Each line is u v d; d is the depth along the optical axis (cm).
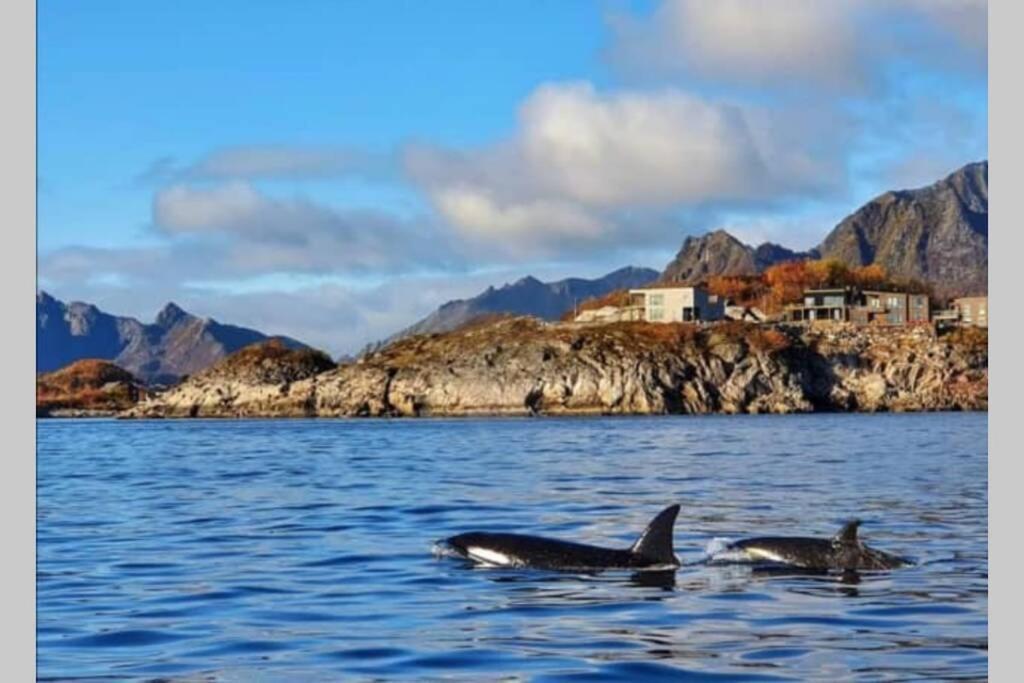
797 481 5197
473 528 3456
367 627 2019
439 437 11725
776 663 1745
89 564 2769
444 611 2155
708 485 5003
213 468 6662
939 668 1708
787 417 19438
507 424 16775
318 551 2953
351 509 4025
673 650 1833
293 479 5606
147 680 1664
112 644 1900
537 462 6981
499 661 1766
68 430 17000
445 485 5097
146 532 3400
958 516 3653
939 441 9494
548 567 2614
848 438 10325
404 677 1672
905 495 4406
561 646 1864
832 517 3653
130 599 2300
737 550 2716
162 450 9450
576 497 4441
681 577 2500
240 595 2338
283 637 1944
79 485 5331
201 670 1722
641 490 4762
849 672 1688
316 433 13688
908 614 2108
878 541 3056
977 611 2133
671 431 12975
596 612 2139
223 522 3653
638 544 2658
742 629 1988
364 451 8719
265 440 11538
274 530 3422
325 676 1680
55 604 2248
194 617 2117
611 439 10812
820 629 1986
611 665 1736
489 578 2503
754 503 4131
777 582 2439
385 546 3036
